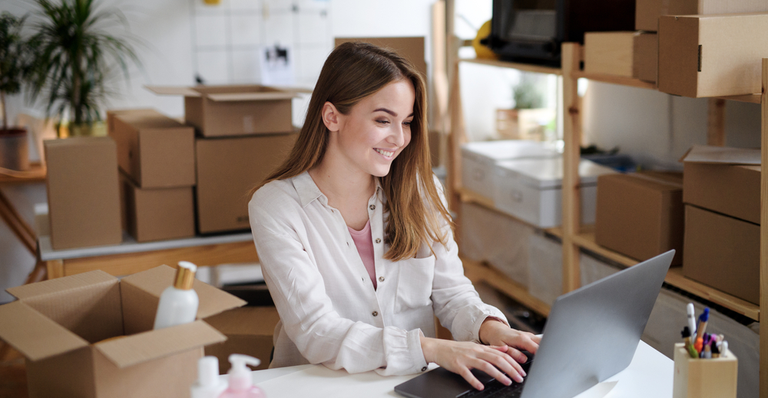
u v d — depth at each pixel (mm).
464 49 4117
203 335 971
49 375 1054
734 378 1024
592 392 1188
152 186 2330
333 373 1272
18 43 3188
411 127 1472
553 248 2611
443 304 1545
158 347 926
